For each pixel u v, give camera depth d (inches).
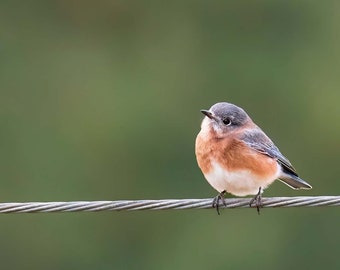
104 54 1005.8
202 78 990.4
